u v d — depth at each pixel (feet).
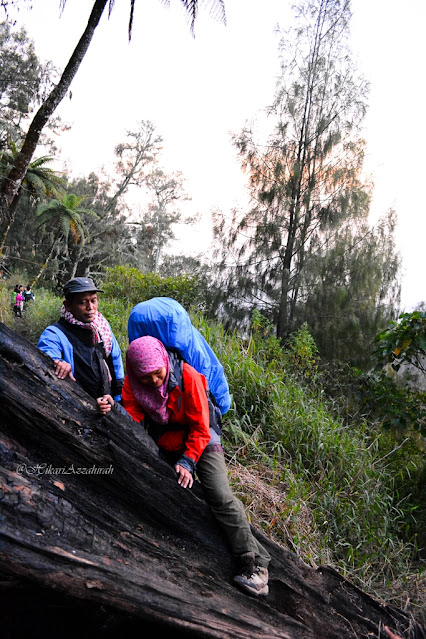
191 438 9.52
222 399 11.98
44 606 8.34
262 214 53.01
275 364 28.91
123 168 156.97
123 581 8.04
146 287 44.65
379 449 23.90
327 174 53.16
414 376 25.99
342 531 16.43
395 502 20.33
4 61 63.93
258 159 54.34
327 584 11.91
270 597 10.71
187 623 8.66
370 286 47.39
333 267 48.49
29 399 8.02
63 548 7.56
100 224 143.33
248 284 49.52
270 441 19.07
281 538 14.70
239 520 9.95
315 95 54.34
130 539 8.87
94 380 10.89
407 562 16.70
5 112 79.30
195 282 45.19
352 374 31.50
